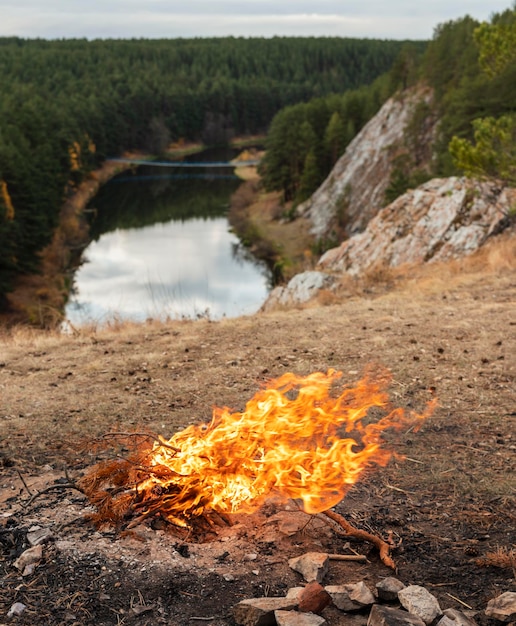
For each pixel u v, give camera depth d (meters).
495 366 8.27
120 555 4.22
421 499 5.14
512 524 4.77
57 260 59.84
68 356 9.66
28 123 79.44
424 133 69.44
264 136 168.62
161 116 147.00
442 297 12.98
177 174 120.50
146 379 8.23
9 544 4.38
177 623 3.69
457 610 3.75
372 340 9.73
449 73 70.38
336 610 3.79
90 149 111.44
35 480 5.29
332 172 79.38
